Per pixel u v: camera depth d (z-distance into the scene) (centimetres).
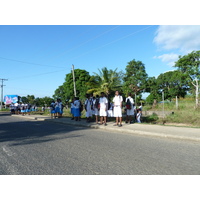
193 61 2480
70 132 870
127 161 447
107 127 935
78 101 1253
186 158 465
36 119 1630
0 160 469
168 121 1245
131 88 3391
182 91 3903
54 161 454
